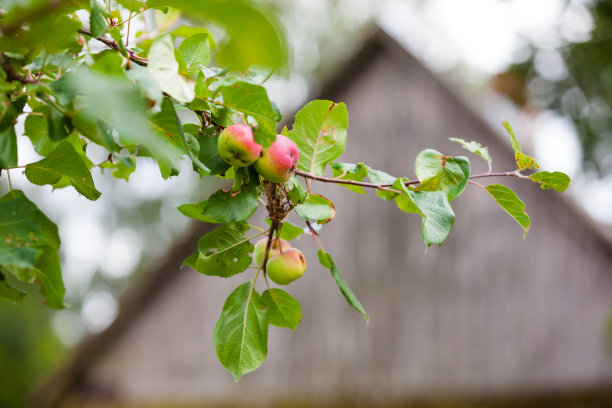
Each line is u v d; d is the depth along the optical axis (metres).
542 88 10.60
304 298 7.28
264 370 7.37
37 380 14.61
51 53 0.84
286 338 7.33
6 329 15.03
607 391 6.22
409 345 6.91
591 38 10.04
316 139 1.28
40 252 0.80
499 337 6.64
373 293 7.09
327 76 7.62
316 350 7.19
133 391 7.78
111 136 0.89
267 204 1.16
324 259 1.23
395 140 7.48
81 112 0.78
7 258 0.78
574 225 6.56
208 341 7.60
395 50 7.62
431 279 6.97
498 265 6.76
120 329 7.88
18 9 0.59
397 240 7.13
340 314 7.15
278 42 0.52
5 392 13.71
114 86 0.65
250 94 0.90
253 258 1.40
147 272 7.64
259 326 1.21
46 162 1.03
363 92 7.71
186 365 7.64
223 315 1.21
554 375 6.43
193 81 0.94
